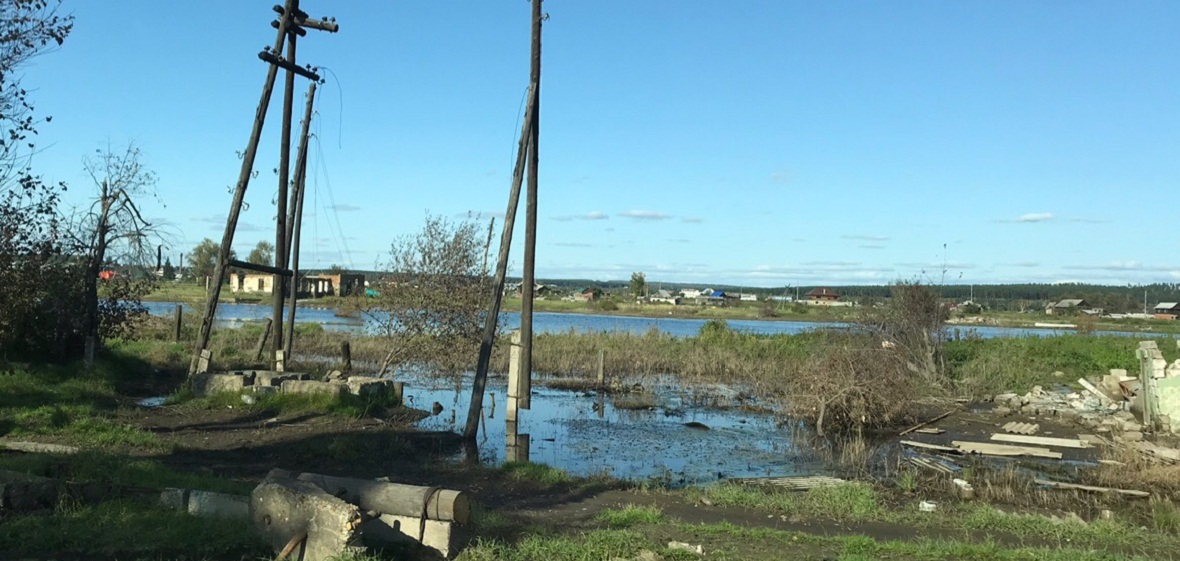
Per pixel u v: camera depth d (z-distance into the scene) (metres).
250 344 32.09
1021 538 9.76
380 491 7.61
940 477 14.29
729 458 16.09
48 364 19.58
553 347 34.03
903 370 22.14
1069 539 9.81
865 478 14.29
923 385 26.81
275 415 16.97
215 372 19.97
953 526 10.34
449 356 22.11
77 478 8.90
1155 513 11.70
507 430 17.38
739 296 132.88
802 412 20.53
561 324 64.00
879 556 8.33
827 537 9.13
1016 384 27.02
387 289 22.09
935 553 8.43
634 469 14.54
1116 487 13.52
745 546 8.52
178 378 22.84
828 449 17.41
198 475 10.55
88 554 6.79
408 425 17.19
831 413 20.11
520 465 13.01
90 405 15.90
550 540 8.12
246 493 9.05
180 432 14.77
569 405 23.05
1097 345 31.91
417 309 21.88
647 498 11.48
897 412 20.70
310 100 25.14
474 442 15.63
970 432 20.28
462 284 22.02
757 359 31.20
